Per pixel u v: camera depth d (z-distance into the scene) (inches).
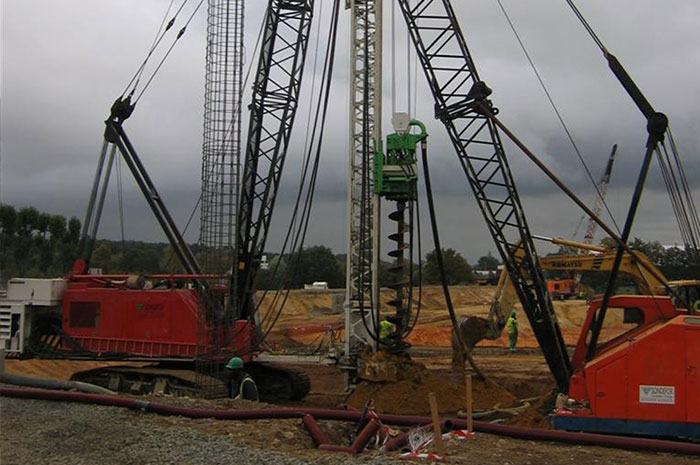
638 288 679.1
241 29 660.7
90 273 776.3
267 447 392.5
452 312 725.3
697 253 570.3
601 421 462.6
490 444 422.6
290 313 2198.6
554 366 649.0
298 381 762.2
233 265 693.3
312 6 833.5
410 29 724.7
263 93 823.7
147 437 391.2
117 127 765.3
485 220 693.3
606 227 571.2
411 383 677.3
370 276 737.6
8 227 1674.5
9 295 733.9
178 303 693.9
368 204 737.0
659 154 565.9
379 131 737.0
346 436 451.5
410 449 402.9
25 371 879.7
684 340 453.4
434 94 715.4
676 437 450.0
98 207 765.9
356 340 742.5
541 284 668.1
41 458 354.9
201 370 673.6
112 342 709.3
